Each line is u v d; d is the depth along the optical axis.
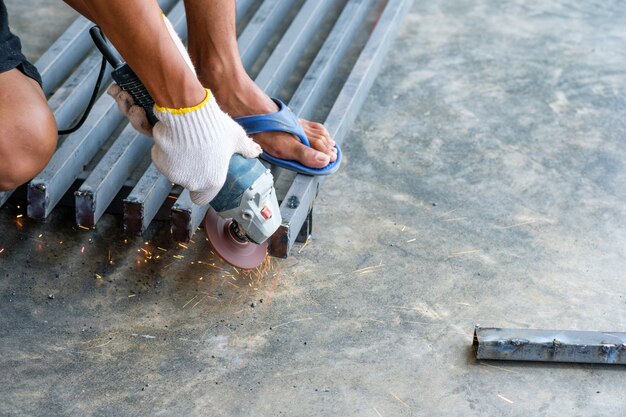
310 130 1.70
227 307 1.59
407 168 1.85
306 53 2.12
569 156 1.89
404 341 1.54
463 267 1.66
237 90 1.63
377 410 1.46
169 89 1.32
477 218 1.75
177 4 2.04
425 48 2.15
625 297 1.62
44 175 1.61
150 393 1.47
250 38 1.95
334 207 1.76
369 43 1.99
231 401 1.46
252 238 1.48
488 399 1.47
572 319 1.58
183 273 1.64
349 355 1.52
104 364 1.50
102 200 1.63
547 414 1.46
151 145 1.79
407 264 1.66
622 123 1.97
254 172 1.43
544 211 1.77
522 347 1.50
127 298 1.60
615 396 1.48
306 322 1.57
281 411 1.45
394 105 1.99
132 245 1.68
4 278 1.62
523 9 2.30
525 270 1.66
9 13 2.15
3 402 1.45
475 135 1.93
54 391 1.47
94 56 1.88
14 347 1.52
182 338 1.54
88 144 1.71
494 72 2.09
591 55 2.15
